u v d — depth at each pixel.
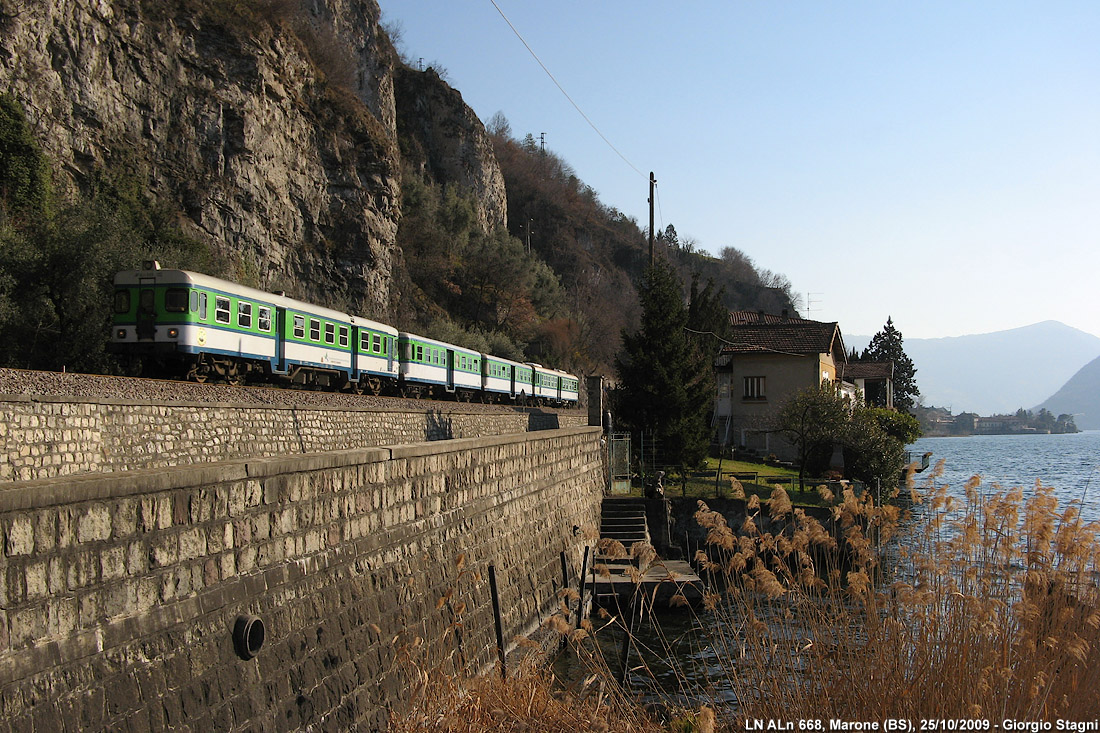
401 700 7.59
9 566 3.97
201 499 5.40
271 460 6.20
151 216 31.14
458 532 10.32
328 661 6.68
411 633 8.31
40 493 4.14
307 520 6.74
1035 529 6.27
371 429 16.97
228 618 5.56
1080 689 5.61
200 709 5.11
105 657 4.48
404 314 49.16
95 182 30.03
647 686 10.01
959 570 6.34
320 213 41.78
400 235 61.56
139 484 4.82
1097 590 5.94
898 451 32.09
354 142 44.56
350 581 7.32
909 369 75.00
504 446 12.64
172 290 16.14
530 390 40.19
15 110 26.25
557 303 73.56
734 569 6.83
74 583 4.34
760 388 41.25
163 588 5.00
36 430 8.85
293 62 41.09
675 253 134.38
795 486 28.70
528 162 113.00
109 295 22.42
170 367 16.88
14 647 3.96
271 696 5.86
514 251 74.38
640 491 27.62
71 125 29.73
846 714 5.91
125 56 32.28
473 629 10.23
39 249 22.56
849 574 6.36
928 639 5.98
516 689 7.13
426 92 81.19
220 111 35.72
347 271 42.38
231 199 35.44
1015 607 5.75
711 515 6.97
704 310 42.44
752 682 6.27
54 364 21.77
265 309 18.80
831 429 31.44
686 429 30.97
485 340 53.69
